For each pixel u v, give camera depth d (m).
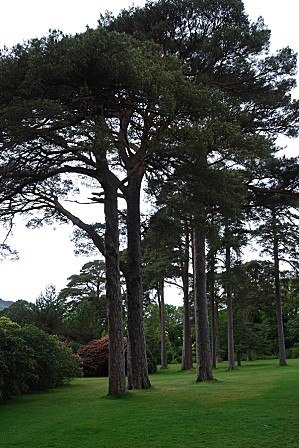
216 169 12.72
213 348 36.34
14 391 13.96
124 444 7.58
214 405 11.59
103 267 51.03
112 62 10.47
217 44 16.05
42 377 16.88
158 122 12.26
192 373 29.70
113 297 13.84
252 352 47.12
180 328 59.56
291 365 32.97
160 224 18.59
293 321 50.47
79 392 16.28
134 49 11.58
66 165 14.14
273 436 7.82
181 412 10.60
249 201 18.75
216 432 8.25
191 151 11.71
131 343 15.97
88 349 28.94
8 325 19.73
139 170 15.73
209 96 12.52
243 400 12.34
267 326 51.12
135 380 15.70
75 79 10.80
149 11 16.62
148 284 36.75
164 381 20.61
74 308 43.75
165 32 16.61
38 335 17.83
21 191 14.59
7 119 10.33
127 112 12.92
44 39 10.95
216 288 37.09
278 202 19.16
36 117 10.62
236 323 41.06
